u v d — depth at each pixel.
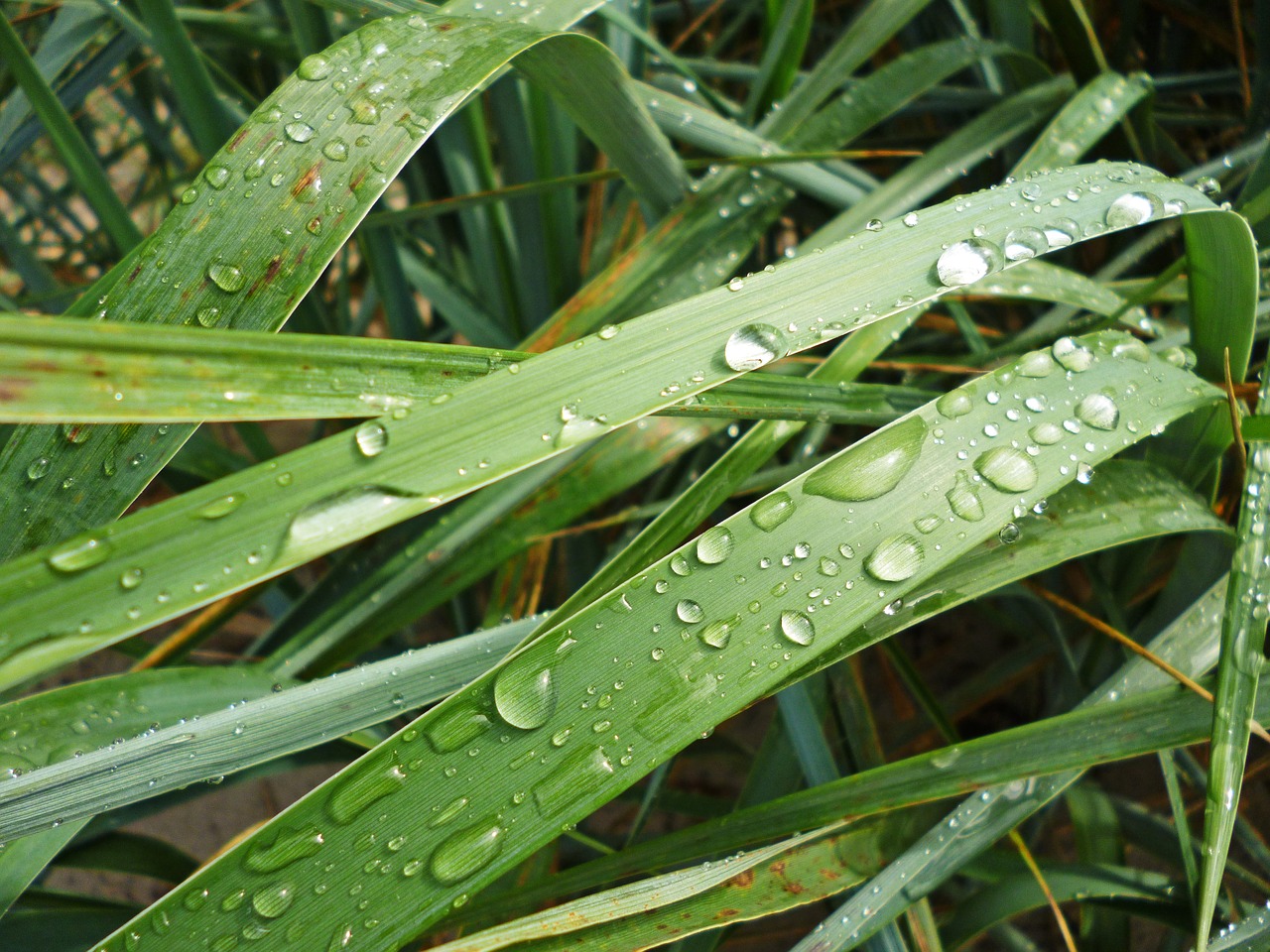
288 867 0.13
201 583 0.12
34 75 0.17
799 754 0.16
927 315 0.22
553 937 0.14
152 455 0.14
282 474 0.12
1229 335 0.15
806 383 0.15
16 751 0.14
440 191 0.24
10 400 0.12
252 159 0.14
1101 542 0.15
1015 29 0.20
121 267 0.16
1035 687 0.24
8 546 0.14
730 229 0.19
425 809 0.13
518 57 0.16
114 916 0.17
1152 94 0.19
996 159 0.22
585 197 0.27
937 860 0.15
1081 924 0.17
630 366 0.13
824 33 0.27
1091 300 0.17
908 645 0.27
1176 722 0.15
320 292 0.20
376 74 0.15
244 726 0.13
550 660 0.13
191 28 0.21
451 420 0.13
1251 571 0.14
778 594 0.13
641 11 0.20
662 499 0.22
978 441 0.14
